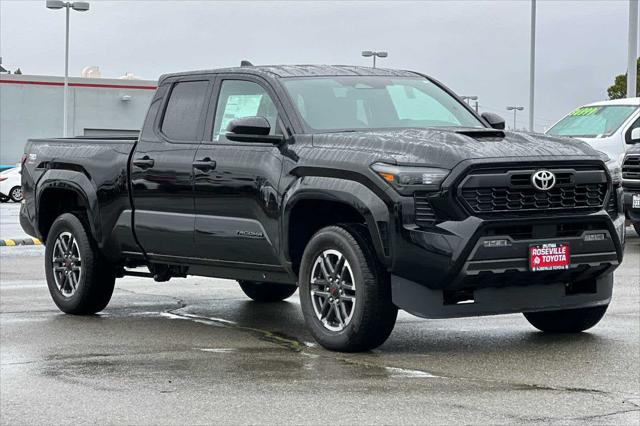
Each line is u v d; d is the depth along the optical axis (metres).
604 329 9.23
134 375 7.41
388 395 6.68
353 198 7.88
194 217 9.24
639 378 7.18
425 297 7.79
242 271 9.12
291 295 11.62
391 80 9.48
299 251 8.55
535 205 7.87
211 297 11.74
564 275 8.12
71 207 10.95
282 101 8.80
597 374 7.31
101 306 10.37
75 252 10.41
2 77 60.97
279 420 6.11
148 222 9.62
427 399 6.56
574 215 8.01
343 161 8.02
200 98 9.52
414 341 8.69
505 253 7.74
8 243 19.23
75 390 6.97
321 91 8.98
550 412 6.23
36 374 7.50
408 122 9.02
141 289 12.48
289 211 8.38
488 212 7.72
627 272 13.63
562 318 8.95
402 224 7.66
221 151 9.05
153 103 9.88
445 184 7.62
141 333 9.24
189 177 9.24
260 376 7.30
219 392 6.83
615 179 8.41
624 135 19.06
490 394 6.70
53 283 10.54
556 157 7.94
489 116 9.58
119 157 9.93
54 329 9.50
